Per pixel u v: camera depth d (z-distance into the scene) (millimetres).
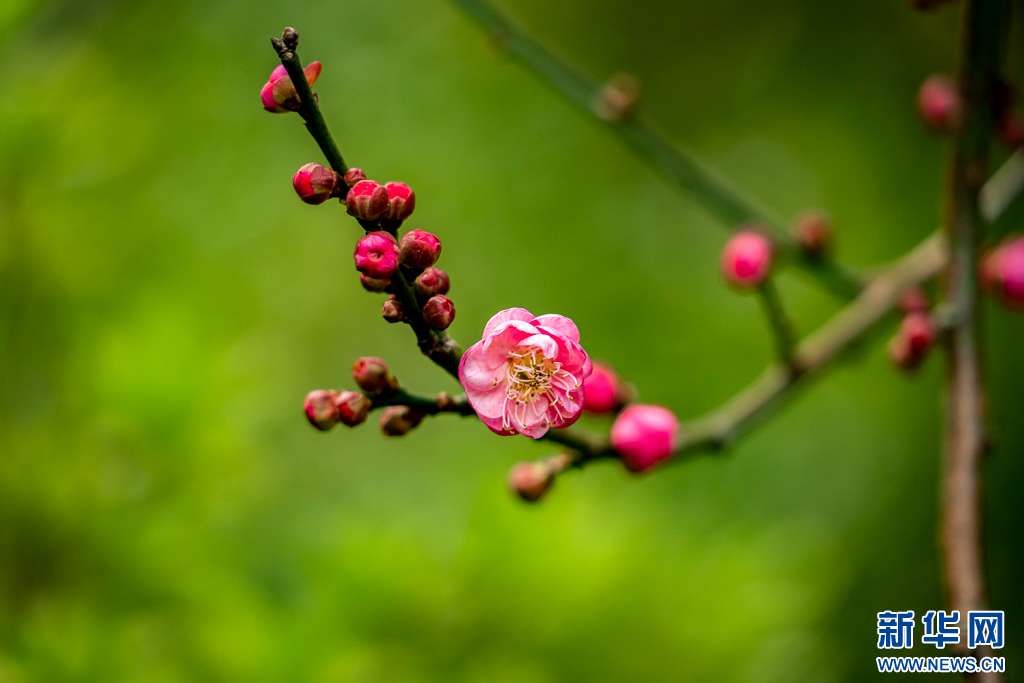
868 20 10273
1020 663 8430
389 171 8898
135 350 5863
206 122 8188
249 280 7676
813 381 5371
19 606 5527
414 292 3227
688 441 4797
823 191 9828
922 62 10117
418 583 5453
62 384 5906
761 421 5043
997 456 9000
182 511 5707
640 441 4039
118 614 5477
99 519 5598
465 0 5781
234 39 8742
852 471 9227
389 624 5441
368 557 5461
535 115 9547
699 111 10422
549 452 7781
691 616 5562
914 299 5562
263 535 6188
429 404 3541
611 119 5859
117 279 6414
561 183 9508
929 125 5781
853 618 8758
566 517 5668
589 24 10469
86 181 6328
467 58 9484
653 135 5879
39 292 6156
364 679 5176
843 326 5449
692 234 9562
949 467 4375
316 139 3145
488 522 5590
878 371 9266
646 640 5574
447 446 8242
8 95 6129
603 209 9523
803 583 6309
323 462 7891
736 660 5613
